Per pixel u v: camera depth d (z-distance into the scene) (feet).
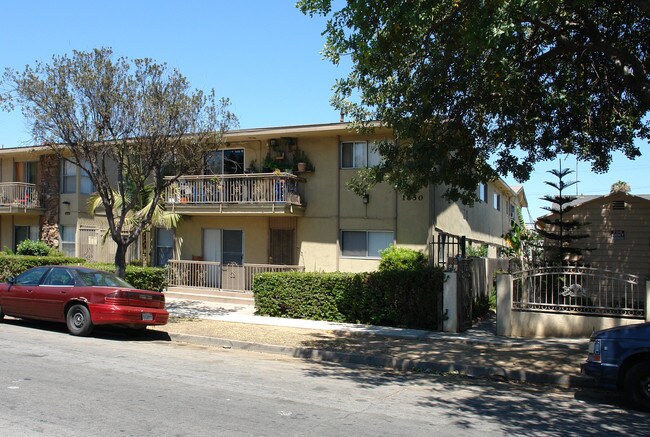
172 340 42.16
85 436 18.30
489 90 39.01
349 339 41.52
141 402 22.77
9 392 23.49
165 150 47.44
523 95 40.65
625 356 25.46
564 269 41.93
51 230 80.28
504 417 23.27
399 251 54.80
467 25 31.78
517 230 68.69
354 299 49.21
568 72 41.37
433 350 37.86
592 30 37.24
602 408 25.50
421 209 57.88
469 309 48.70
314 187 62.44
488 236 91.25
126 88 45.21
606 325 40.47
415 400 25.68
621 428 22.16
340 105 46.34
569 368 32.45
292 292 51.57
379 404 24.47
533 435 20.75
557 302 42.80
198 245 68.23
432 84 36.81
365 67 37.81
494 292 64.13
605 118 42.45
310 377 29.96
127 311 39.78
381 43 34.60
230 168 66.33
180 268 66.49
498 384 30.76
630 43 40.40
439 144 40.52
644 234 54.60
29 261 63.87
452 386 29.55
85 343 37.50
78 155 47.37
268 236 64.69
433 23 34.42
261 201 60.08
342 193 61.16
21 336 38.96
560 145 44.29
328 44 34.91
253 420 20.86
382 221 59.31
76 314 40.60
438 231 58.65
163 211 64.49
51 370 28.12
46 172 81.30
